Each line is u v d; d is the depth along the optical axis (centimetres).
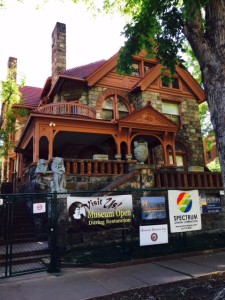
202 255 792
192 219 846
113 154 1722
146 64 2028
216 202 1091
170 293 495
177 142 1852
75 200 723
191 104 1969
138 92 1848
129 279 586
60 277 613
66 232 746
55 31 1986
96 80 1733
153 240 755
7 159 2202
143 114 1545
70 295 501
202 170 1264
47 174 1080
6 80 1697
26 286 558
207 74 534
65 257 759
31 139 1494
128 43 920
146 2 865
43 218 966
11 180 2153
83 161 1216
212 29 544
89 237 874
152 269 657
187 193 854
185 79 1967
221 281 552
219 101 505
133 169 1111
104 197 758
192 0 549
